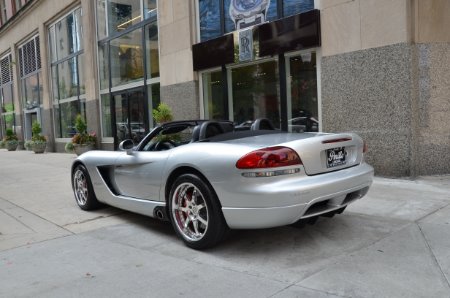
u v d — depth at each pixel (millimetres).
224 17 10219
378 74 7160
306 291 3098
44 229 5195
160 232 4832
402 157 6969
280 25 8641
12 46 24422
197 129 4652
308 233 4422
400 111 6934
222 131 4824
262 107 9539
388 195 5914
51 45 20125
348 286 3148
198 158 3961
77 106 18125
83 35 16656
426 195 5824
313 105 8414
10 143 23844
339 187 3838
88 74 16391
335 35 7723
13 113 25781
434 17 6949
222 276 3449
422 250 3816
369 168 4406
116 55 15008
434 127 7074
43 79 20500
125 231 4945
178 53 11438
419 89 6977
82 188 6156
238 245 4168
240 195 3631
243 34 9484
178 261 3850
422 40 6910
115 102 15250
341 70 7672
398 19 6852
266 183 3564
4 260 4086
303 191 3561
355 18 7402
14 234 5023
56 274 3672
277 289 3152
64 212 6090
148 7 13070
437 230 4352
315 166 3812
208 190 3873
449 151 7188
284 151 3635
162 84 12117
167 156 4422
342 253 3832
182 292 3186
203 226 4121
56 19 19203
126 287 3332
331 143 4000
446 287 3084
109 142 15680
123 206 5270
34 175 10734
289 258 3771
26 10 21391
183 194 4223
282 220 3572
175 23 11484
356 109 7496
